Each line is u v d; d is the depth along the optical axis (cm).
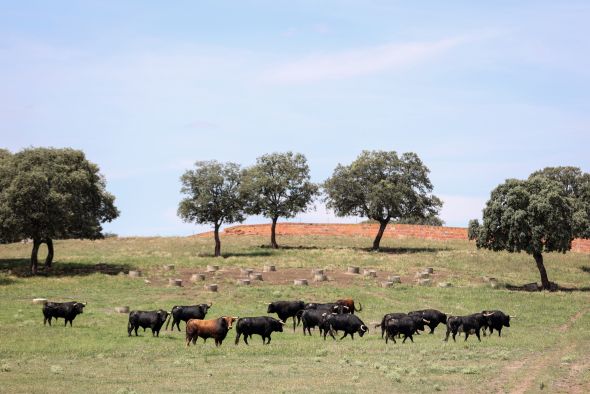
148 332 3766
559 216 6028
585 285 6456
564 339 3588
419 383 2355
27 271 6341
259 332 3362
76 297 4953
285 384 2338
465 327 3538
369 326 4122
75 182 6247
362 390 2231
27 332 3553
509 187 6262
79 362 2819
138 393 2173
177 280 5566
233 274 6197
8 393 2142
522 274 6856
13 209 5969
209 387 2286
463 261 7331
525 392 2212
